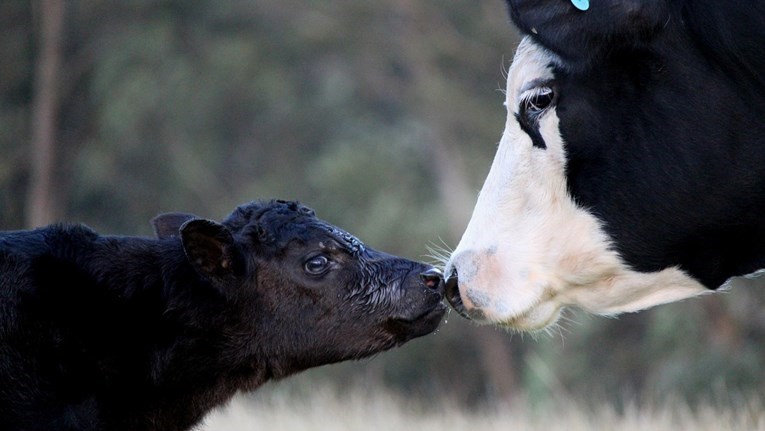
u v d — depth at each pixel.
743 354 23.17
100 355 8.82
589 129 8.64
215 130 44.06
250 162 44.00
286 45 44.16
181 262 9.14
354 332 9.38
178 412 9.23
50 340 8.66
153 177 43.72
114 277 8.99
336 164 39.72
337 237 9.46
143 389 8.98
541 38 8.47
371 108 44.50
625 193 8.66
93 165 43.03
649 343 27.66
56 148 44.28
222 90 43.47
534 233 8.91
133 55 43.41
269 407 17.22
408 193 39.31
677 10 8.39
